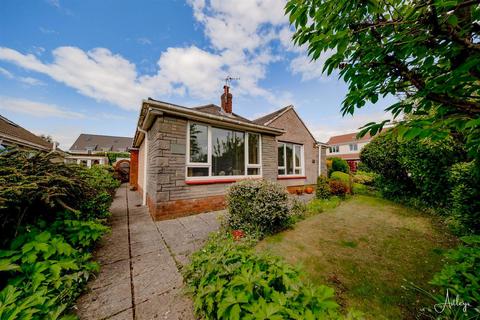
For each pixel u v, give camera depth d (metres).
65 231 2.53
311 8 1.52
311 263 2.56
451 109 1.23
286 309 1.14
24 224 2.29
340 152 28.03
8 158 2.54
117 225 4.09
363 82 1.60
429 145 4.31
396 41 1.28
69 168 2.97
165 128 4.52
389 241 3.28
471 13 1.15
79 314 1.67
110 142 39.72
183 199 4.73
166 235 3.51
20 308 1.31
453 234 3.51
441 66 1.44
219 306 1.26
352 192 7.54
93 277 2.20
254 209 3.47
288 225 3.98
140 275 2.27
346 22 1.50
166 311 1.72
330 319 1.19
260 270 1.63
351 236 3.49
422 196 5.34
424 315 1.67
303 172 9.73
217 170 5.57
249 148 6.48
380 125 1.30
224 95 10.66
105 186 6.66
